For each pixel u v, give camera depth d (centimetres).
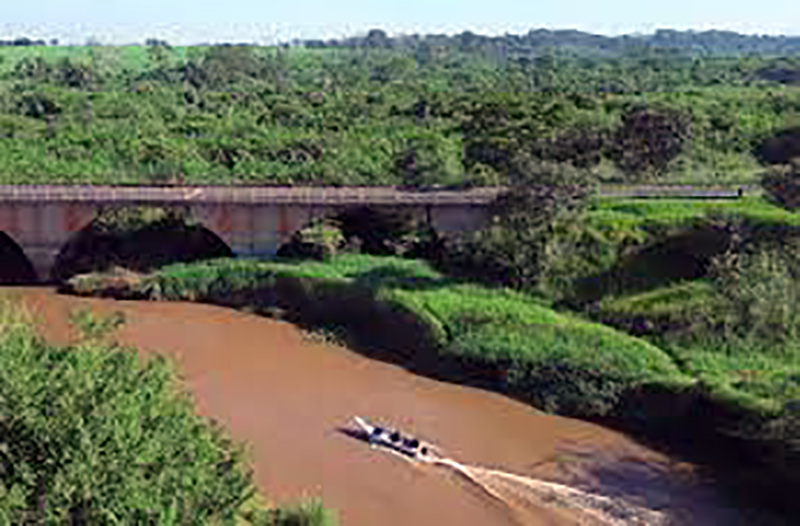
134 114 9562
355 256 5816
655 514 3152
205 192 6006
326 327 4994
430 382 4331
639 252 5191
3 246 6178
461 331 4569
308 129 8931
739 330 4403
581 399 4025
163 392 2411
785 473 3231
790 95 10275
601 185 6400
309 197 5856
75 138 8100
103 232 6106
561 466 3516
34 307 5234
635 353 4228
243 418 3794
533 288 5141
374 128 8794
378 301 4881
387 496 3167
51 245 5800
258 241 5919
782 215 5159
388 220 6097
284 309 5272
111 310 5253
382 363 4566
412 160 7362
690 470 3528
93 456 1894
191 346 4691
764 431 3384
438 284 5219
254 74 15125
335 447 3556
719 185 6556
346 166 7531
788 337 4362
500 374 4278
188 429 2295
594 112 8662
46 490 1869
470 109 9444
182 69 14812
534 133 7625
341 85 13238
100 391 2131
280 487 3162
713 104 9712
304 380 4291
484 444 3681
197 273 5559
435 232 5869
